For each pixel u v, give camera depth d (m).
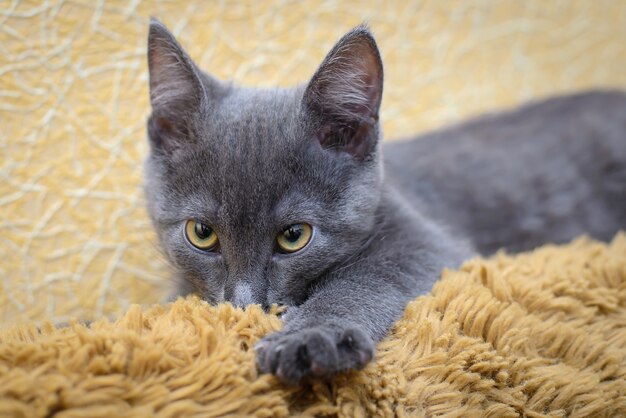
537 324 0.25
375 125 0.28
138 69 0.32
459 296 0.25
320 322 0.23
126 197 0.33
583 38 0.45
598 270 0.28
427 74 0.41
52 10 0.30
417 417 0.22
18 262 0.31
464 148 0.39
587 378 0.23
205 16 0.34
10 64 0.29
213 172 0.27
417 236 0.30
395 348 0.23
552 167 0.39
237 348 0.22
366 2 0.38
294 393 0.22
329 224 0.27
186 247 0.27
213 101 0.29
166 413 0.19
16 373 0.19
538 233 0.38
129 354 0.21
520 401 0.23
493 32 0.43
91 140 0.32
